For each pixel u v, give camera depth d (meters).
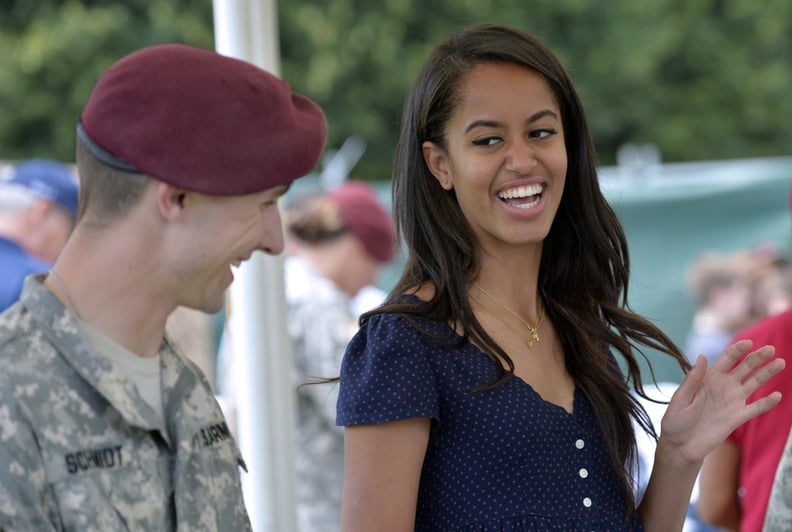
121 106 5.14
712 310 17.14
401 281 7.07
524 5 42.19
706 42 44.81
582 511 6.62
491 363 6.66
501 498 6.49
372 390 6.45
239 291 9.37
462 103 6.80
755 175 18.05
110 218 5.22
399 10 39.94
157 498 5.25
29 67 37.72
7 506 4.83
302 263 12.79
